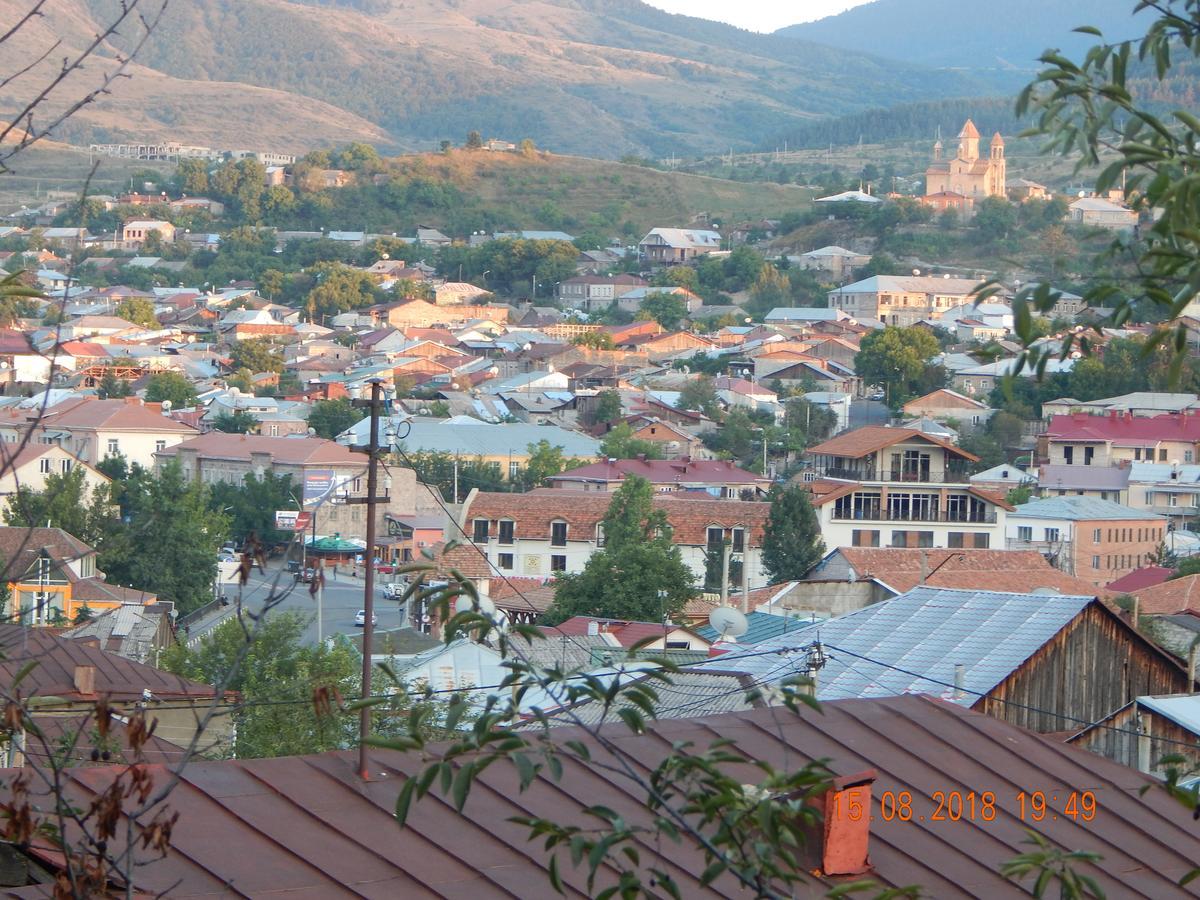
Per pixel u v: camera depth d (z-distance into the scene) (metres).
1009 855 13.68
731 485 101.81
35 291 8.16
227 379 159.88
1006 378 7.70
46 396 8.23
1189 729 21.56
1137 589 61.81
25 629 8.41
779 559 70.88
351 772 12.66
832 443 84.56
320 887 10.94
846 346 176.12
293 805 11.99
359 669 34.25
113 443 111.25
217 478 106.25
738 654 25.78
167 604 58.47
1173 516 102.88
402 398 146.00
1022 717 22.83
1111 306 7.68
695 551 74.94
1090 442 113.75
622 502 72.81
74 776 11.44
